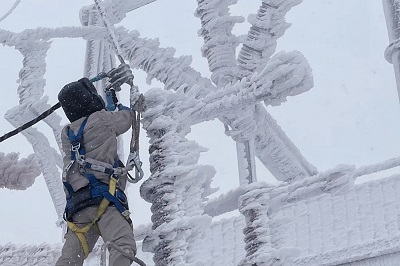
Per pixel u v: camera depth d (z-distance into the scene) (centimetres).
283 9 779
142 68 810
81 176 453
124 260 427
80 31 1048
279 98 529
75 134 471
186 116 527
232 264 692
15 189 491
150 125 514
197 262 455
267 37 790
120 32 808
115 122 479
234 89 535
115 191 452
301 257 690
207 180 503
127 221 453
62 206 1096
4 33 1056
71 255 443
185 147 509
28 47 1068
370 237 686
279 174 1009
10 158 486
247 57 794
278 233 477
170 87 798
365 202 725
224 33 849
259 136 954
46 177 1099
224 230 734
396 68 915
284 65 519
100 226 444
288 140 997
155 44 811
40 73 1068
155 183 493
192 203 486
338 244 700
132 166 472
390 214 698
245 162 794
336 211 731
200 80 834
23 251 622
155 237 476
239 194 505
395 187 720
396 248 636
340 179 502
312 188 501
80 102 487
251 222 480
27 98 1060
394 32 930
